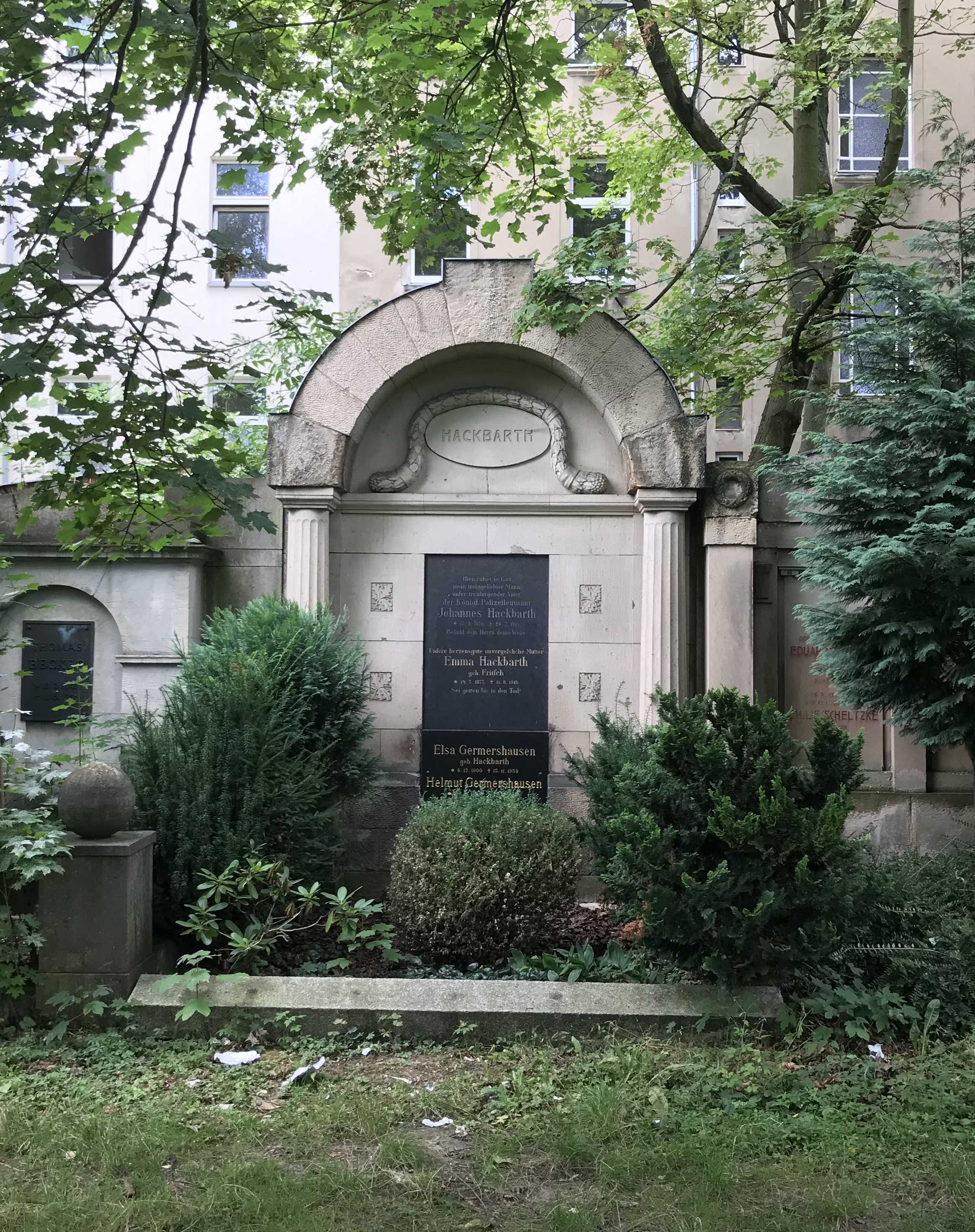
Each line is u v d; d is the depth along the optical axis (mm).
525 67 7238
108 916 6480
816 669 9344
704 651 10461
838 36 11484
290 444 10375
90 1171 4723
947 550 8000
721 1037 6156
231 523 10852
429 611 10672
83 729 9461
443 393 10852
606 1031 6242
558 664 10609
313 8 8711
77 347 4922
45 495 5766
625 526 10656
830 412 8992
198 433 11977
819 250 12828
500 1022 6289
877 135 20188
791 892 6336
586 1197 4539
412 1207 4414
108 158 5438
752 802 6582
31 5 5102
